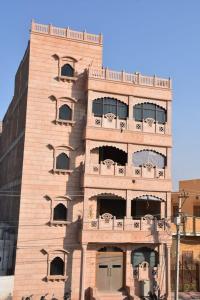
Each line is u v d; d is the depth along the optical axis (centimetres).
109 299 3481
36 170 3562
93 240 3466
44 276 3441
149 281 3659
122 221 3588
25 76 3947
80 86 3809
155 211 3962
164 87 3928
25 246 3425
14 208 3925
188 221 4188
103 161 3653
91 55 3891
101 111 3716
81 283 3416
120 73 3797
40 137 3616
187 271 4056
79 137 3731
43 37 3759
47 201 3556
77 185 3659
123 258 3694
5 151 5456
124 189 3653
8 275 3522
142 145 3781
